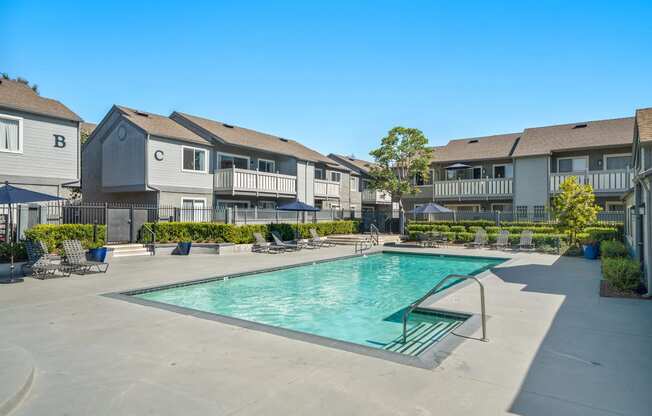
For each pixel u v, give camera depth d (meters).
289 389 3.97
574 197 18.27
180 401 3.70
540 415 3.47
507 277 11.51
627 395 3.88
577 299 8.45
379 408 3.58
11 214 14.34
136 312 7.19
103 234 16.02
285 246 20.16
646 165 10.37
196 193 22.72
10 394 3.62
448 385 4.09
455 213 26.00
